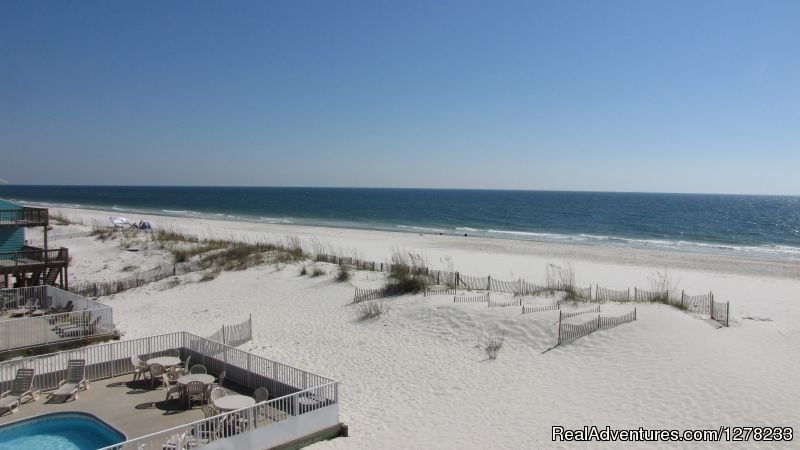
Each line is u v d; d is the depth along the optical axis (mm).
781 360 14906
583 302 20797
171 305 25297
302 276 27953
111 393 14211
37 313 20969
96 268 34094
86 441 11883
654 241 59906
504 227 76750
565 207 133250
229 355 15812
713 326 17859
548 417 13062
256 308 23984
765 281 32531
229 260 32125
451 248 47500
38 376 14297
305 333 20516
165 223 65875
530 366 16203
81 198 157000
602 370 15203
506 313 19609
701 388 13320
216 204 133750
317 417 12281
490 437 12289
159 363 14734
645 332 16812
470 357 17266
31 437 12055
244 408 11227
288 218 89688
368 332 20047
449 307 20766
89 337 18641
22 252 24312
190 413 12938
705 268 37938
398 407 14258
